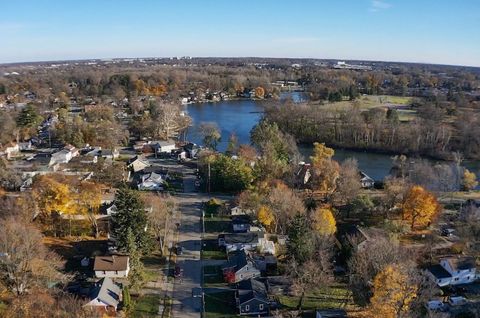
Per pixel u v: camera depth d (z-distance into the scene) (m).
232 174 99.44
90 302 52.75
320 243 65.12
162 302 57.44
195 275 64.38
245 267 62.50
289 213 76.75
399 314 46.03
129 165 114.25
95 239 73.31
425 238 75.75
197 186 102.25
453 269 62.91
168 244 73.44
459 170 108.75
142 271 62.59
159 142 139.88
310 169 101.25
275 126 127.94
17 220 65.06
